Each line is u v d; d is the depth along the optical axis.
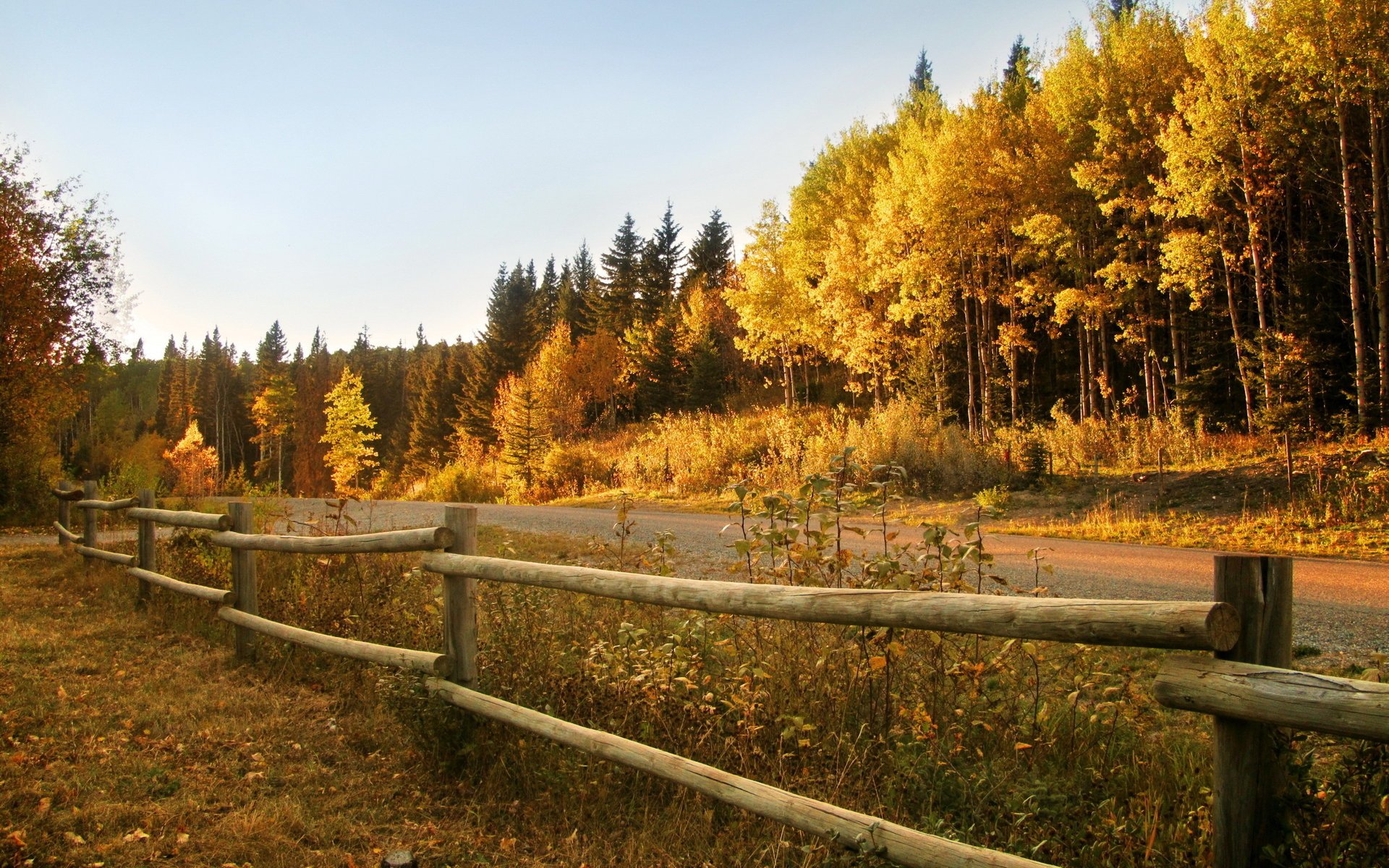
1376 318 19.81
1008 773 3.10
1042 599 2.08
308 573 6.61
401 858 2.83
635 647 4.03
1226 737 1.81
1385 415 15.47
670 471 23.59
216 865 2.84
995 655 3.71
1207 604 1.78
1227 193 19.31
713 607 2.86
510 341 57.91
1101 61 22.78
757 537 4.12
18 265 17.72
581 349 49.34
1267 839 1.82
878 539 10.79
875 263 26.06
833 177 33.81
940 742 3.26
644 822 3.12
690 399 41.00
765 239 31.22
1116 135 20.97
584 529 13.52
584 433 43.16
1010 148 23.77
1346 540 9.63
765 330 31.73
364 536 4.56
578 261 83.69
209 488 47.72
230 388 91.75
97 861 2.80
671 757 2.96
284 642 5.42
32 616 6.88
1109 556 9.37
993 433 21.70
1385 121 16.72
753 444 22.19
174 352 134.00
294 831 3.12
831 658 3.78
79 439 63.00
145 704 4.59
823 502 4.11
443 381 63.72
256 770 3.72
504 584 4.96
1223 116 17.53
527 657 4.13
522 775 3.54
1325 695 1.58
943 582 3.88
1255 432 17.77
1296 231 22.09
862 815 2.38
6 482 17.67
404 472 60.47
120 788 3.44
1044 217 21.14
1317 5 15.62
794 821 2.51
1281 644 1.79
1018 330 23.80
